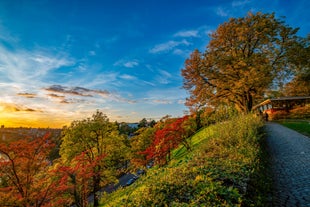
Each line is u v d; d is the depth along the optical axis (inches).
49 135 547.5
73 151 973.2
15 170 499.2
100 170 921.5
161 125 1199.6
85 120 1044.5
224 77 1307.8
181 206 122.8
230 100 1366.9
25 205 486.3
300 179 253.0
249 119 464.1
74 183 620.7
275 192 224.2
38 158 521.3
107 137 1077.8
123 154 1165.7
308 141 487.5
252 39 1379.2
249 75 1166.3
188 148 836.0
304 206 185.3
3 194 478.9
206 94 1327.5
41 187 540.4
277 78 1391.5
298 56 1332.4
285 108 1362.0
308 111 1248.8
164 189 149.9
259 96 1455.5
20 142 506.3
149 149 863.7
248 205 151.2
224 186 152.6
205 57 1331.2
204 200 129.3
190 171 187.5
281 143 509.4
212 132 467.5
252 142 310.0
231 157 238.1
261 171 255.1
